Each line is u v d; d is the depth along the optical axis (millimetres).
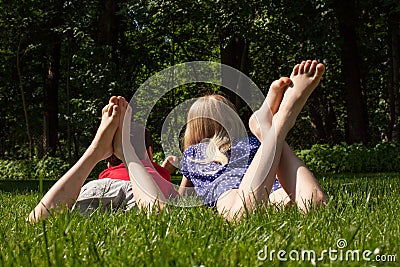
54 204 2682
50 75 19250
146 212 2494
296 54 16281
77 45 18266
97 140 2807
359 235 1897
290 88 2672
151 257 1452
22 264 1476
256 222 2193
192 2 15125
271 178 2488
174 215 2354
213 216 2361
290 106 2617
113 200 3150
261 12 14867
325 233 1992
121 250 1637
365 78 20828
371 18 16453
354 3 15445
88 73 16219
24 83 21266
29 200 4672
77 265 1459
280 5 14500
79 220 2387
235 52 16484
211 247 1639
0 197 5539
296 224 2201
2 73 21062
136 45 18891
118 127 2826
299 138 24734
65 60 21266
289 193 2652
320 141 20609
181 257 1498
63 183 2736
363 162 15445
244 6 14508
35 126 23297
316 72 2674
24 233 2113
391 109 17438
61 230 2023
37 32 17984
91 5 16766
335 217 2424
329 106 22859
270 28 14805
